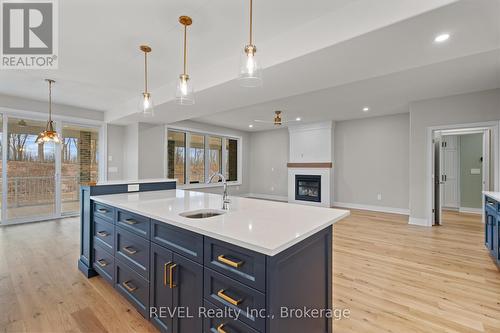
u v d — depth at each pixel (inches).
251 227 54.6
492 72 127.9
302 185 295.0
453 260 119.4
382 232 168.4
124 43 100.4
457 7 59.5
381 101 186.7
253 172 358.0
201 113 184.4
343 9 75.9
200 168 297.7
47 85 152.2
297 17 81.3
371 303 83.0
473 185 237.1
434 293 89.3
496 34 71.4
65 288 92.2
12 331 68.6
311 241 55.4
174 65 121.3
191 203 86.5
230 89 123.3
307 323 54.2
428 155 181.6
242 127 317.1
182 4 76.0
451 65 119.1
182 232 59.4
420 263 115.9
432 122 179.3
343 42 76.3
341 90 159.3
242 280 46.3
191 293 56.8
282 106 203.2
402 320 73.9
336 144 275.3
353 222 197.5
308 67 95.5
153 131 232.7
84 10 79.4
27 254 125.3
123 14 81.3
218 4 75.6
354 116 245.9
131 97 180.1
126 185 114.2
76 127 213.9
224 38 95.6
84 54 110.2
